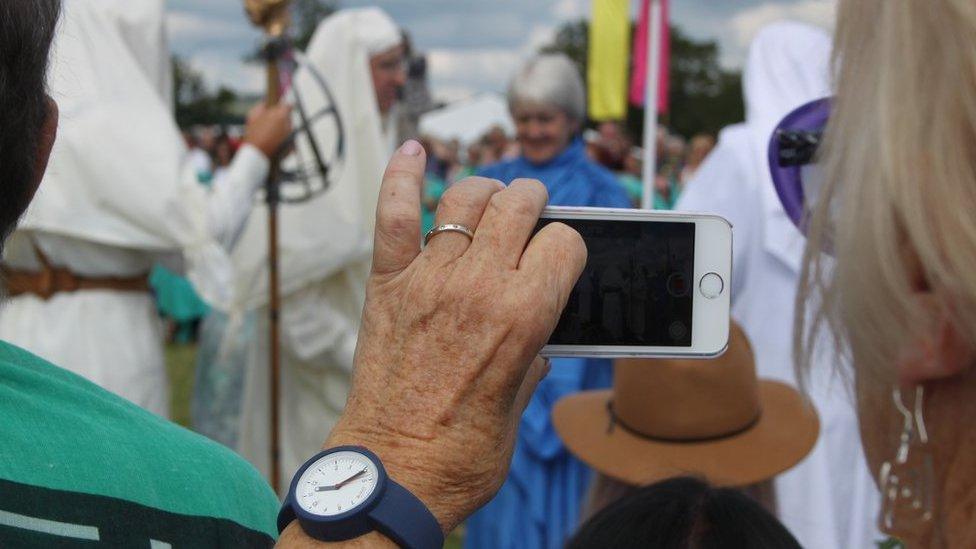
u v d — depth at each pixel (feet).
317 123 11.64
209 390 14.37
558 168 11.35
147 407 9.28
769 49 9.26
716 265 3.00
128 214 8.65
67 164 8.48
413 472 2.50
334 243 11.41
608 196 11.29
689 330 3.00
